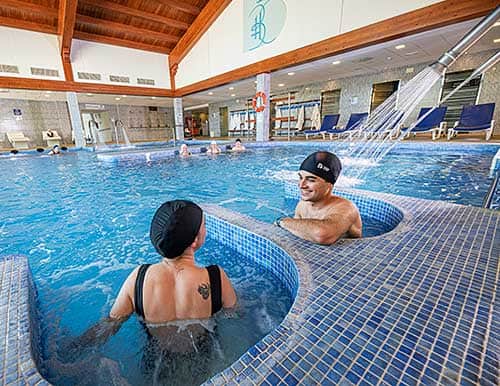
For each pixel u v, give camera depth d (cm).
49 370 88
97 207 298
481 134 770
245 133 1434
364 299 87
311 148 780
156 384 83
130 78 1074
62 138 1256
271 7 730
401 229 142
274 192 352
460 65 739
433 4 470
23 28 835
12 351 70
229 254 171
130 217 262
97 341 94
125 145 1167
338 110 1020
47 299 134
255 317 110
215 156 722
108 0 808
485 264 106
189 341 94
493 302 83
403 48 618
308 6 647
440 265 106
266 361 64
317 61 701
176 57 1121
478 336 70
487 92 718
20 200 331
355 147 707
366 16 555
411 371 61
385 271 103
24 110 1152
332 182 139
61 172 538
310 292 91
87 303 130
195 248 92
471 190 303
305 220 141
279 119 1170
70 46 873
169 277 91
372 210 208
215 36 933
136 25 953
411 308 82
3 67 822
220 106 1546
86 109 1310
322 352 66
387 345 68
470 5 434
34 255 184
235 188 379
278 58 743
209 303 95
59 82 924
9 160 748
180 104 1233
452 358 64
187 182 423
